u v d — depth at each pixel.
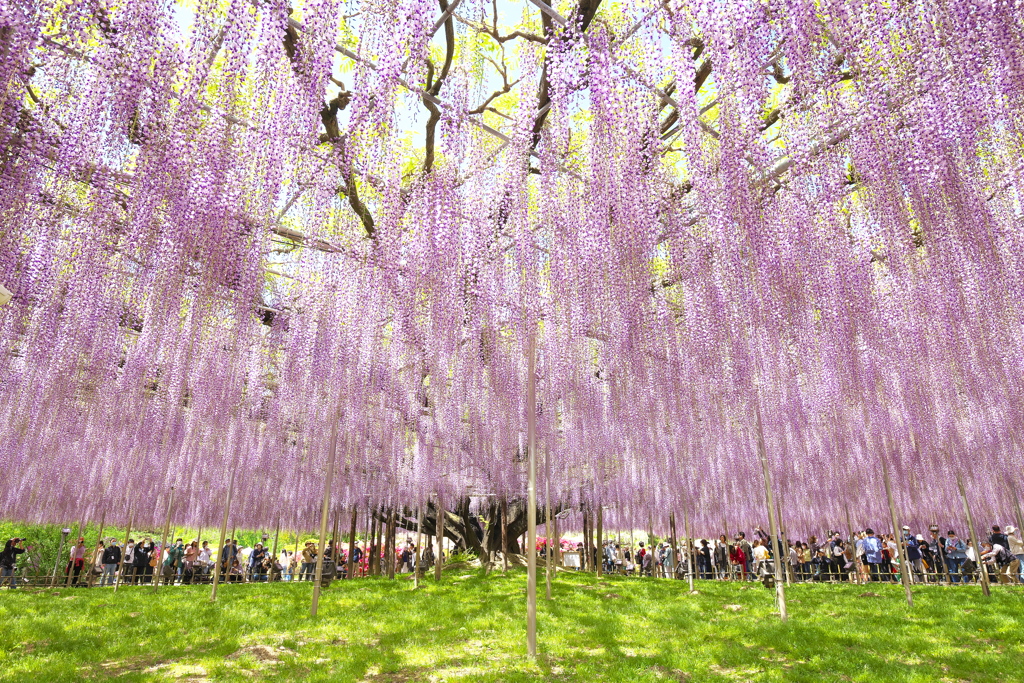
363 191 5.93
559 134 5.23
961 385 7.42
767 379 7.53
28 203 4.32
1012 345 6.40
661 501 11.46
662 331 6.61
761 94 4.09
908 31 3.64
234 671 5.35
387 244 5.68
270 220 4.95
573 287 5.77
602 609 8.54
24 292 5.23
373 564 18.50
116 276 5.54
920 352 6.70
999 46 3.46
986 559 12.05
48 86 4.07
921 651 5.70
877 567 12.73
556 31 4.70
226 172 4.31
